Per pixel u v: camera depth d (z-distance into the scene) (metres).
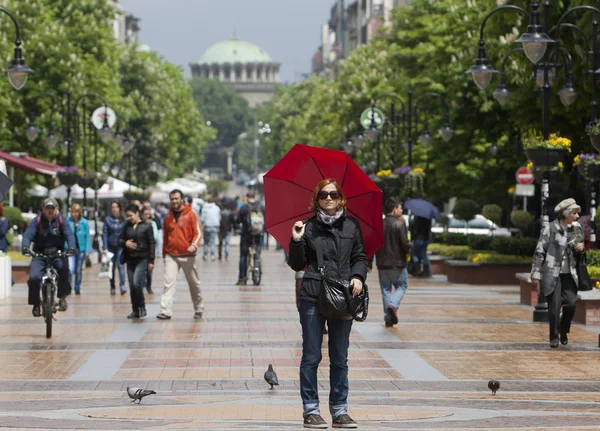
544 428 21.62
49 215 38.06
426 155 107.25
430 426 21.84
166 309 43.97
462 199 95.69
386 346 35.88
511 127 87.94
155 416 22.98
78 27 128.88
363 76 145.00
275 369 30.66
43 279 37.69
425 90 97.62
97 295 56.53
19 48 56.66
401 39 114.75
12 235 77.12
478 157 91.75
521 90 63.19
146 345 35.75
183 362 31.92
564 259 35.47
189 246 43.78
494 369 30.88
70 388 27.19
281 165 22.72
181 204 43.97
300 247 21.50
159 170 173.50
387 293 41.62
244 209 63.72
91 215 115.50
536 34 44.00
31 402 24.98
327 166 22.62
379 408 24.34
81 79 115.62
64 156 114.50
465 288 62.69
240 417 22.92
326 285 21.30
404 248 41.38
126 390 26.88
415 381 28.70
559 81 58.78
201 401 25.19
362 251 21.77
